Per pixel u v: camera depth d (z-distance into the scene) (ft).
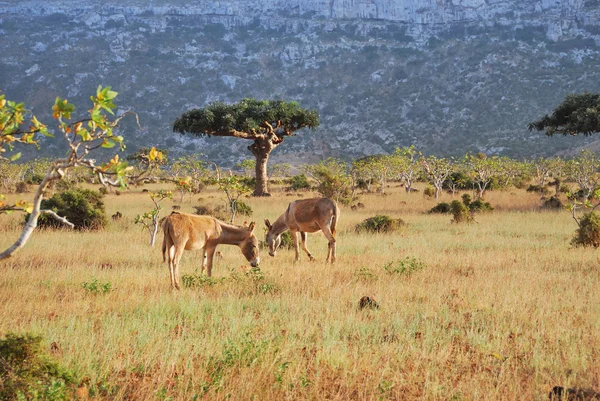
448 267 125.90
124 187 46.47
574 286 104.06
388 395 57.41
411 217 249.14
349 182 453.58
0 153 47.03
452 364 65.41
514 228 205.87
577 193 342.64
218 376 58.65
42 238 173.17
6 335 60.90
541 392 57.72
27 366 57.26
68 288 101.81
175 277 106.32
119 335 72.33
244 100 450.30
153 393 55.83
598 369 63.57
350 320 79.97
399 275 115.34
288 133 459.32
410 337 74.54
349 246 161.99
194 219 110.73
